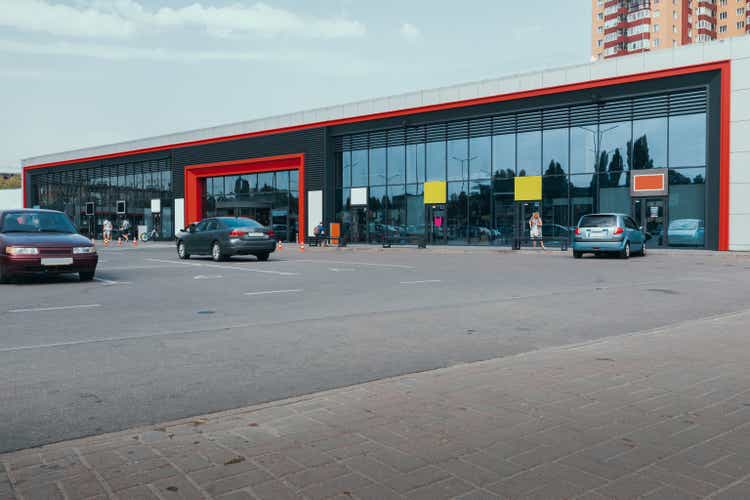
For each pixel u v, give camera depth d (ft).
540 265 57.47
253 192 129.08
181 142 140.36
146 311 28.12
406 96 105.19
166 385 15.42
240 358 18.43
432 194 103.09
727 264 58.13
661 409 13.15
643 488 9.29
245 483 9.48
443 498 8.95
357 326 23.84
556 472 9.87
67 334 22.34
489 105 96.48
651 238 82.64
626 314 26.91
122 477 9.72
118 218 159.12
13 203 198.70
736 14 298.15
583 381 15.46
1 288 37.83
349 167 114.42
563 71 88.99
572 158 89.30
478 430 11.85
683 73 79.25
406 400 13.89
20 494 9.10
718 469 9.99
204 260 67.00
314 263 61.11
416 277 44.91
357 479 9.61
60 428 12.23
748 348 19.49
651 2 285.23
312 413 13.00
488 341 20.98
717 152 77.05
